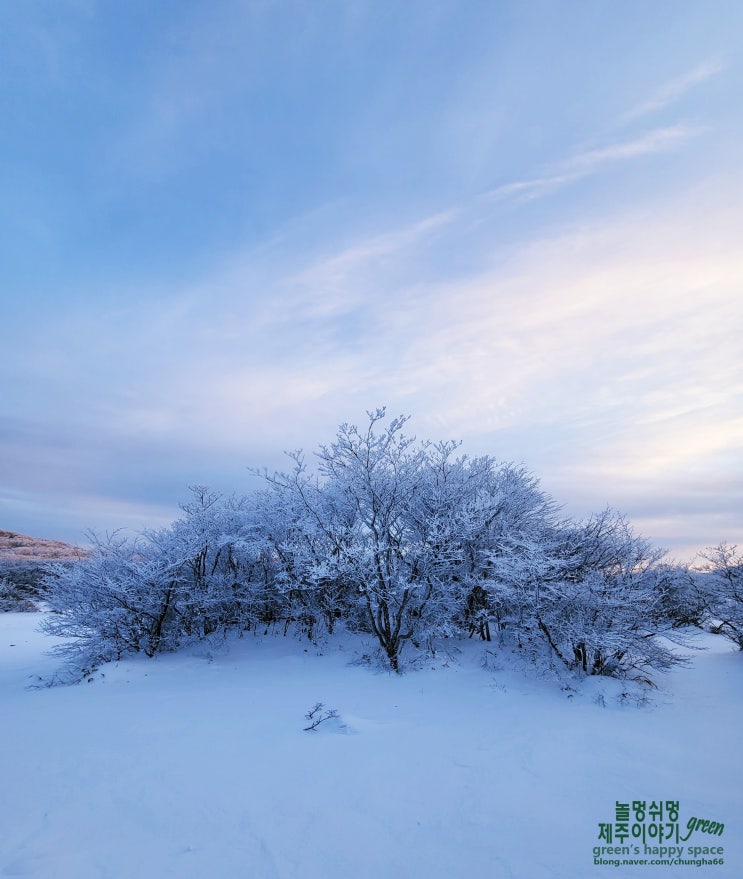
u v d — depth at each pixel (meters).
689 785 4.17
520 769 4.42
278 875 3.00
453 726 5.44
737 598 9.60
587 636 6.74
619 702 6.17
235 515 10.12
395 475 8.68
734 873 3.04
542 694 6.58
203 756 4.64
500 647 8.30
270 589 10.03
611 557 8.34
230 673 7.70
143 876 2.96
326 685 6.95
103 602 8.54
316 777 4.24
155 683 7.26
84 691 6.94
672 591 10.26
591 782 4.20
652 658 7.05
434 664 7.67
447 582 8.91
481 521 8.55
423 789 4.06
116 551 9.38
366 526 8.84
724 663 8.60
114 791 3.97
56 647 8.65
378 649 8.41
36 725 5.46
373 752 4.75
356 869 3.06
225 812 3.68
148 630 8.88
